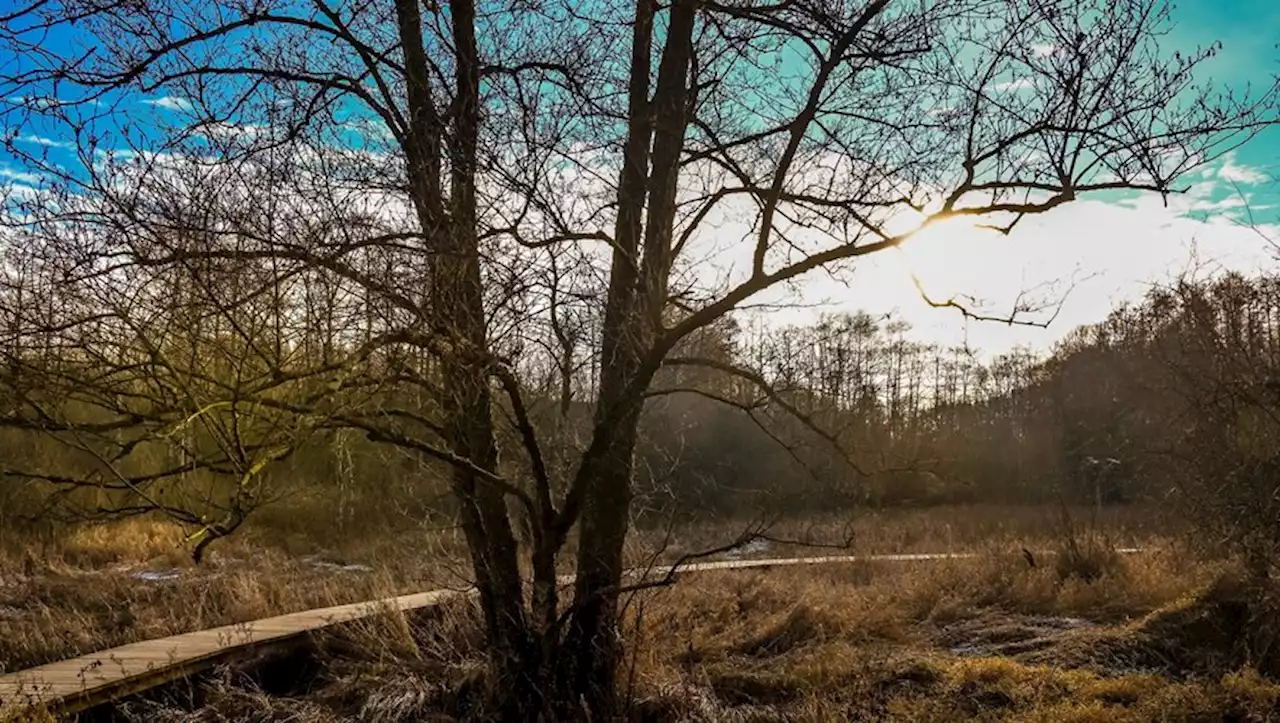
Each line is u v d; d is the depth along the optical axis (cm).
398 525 1653
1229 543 1022
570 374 636
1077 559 1330
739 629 1058
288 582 1334
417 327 507
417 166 535
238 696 814
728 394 713
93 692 738
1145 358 1210
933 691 820
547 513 654
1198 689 783
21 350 421
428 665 862
